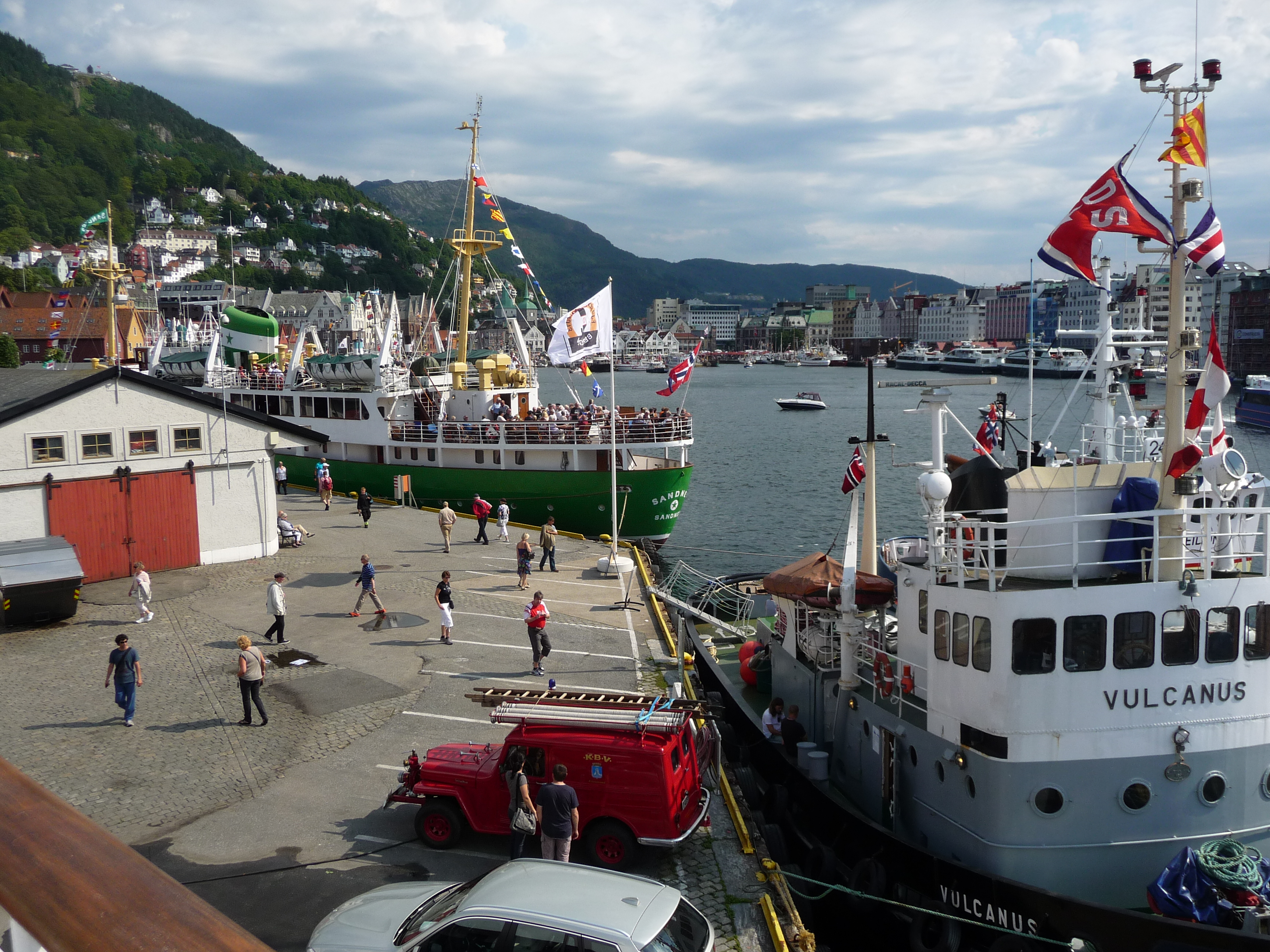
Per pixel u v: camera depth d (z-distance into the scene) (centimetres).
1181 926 1216
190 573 3441
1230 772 1412
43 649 2597
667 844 1463
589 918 986
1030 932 1323
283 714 2161
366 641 2708
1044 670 1381
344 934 1084
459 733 2066
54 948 175
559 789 1380
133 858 203
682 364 3844
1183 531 1438
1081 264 1538
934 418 1864
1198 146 1425
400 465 5138
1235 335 15138
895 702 1700
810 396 16825
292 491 5516
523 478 4834
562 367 5450
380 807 1727
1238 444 8625
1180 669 1390
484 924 1002
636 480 4716
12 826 213
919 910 1397
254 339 6091
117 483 3300
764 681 2322
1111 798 1399
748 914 1404
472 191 5153
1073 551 1373
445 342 15812
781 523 6462
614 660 2589
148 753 1945
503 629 2845
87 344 13338
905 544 2114
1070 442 7088
